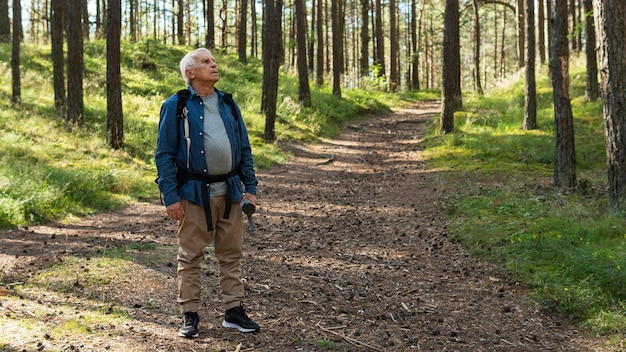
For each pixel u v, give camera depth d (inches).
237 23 1582.2
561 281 193.9
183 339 139.6
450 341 154.3
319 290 195.9
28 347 126.6
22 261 210.5
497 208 315.9
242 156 142.3
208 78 134.3
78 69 526.0
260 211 346.6
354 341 149.6
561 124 372.5
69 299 164.9
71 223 299.4
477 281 211.5
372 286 205.2
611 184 285.4
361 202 379.6
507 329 165.5
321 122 755.4
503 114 697.6
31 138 471.5
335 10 949.2
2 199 292.7
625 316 167.8
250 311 166.9
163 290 179.6
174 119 132.5
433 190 398.3
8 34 903.1
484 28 2038.6
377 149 623.5
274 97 621.0
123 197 367.6
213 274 201.5
